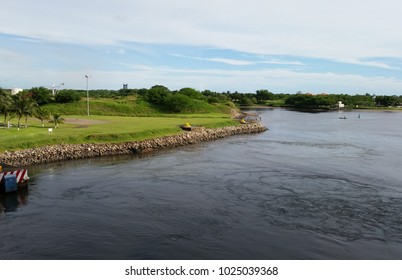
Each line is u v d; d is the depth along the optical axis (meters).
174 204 28.20
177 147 62.16
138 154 53.69
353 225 24.22
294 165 44.56
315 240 21.94
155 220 24.77
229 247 20.88
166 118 101.38
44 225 23.75
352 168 43.00
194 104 138.50
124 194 30.83
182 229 23.28
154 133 65.25
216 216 25.61
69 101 120.19
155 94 137.62
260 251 20.47
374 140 72.88
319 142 69.44
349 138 76.44
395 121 131.62
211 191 31.91
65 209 26.88
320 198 29.98
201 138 72.38
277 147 62.06
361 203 28.75
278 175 38.53
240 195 30.69
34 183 34.44
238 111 156.88
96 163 45.62
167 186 33.56
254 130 91.31
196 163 45.84
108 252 20.08
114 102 127.00
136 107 126.69
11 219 24.78
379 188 33.47
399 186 34.28
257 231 23.11
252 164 45.16
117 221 24.53
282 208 27.39
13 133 55.47
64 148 49.34
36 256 19.50
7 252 19.91
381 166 44.53
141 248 20.59
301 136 80.62
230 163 45.81
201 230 23.17
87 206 27.59
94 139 55.38
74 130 61.72
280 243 21.48
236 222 24.55
